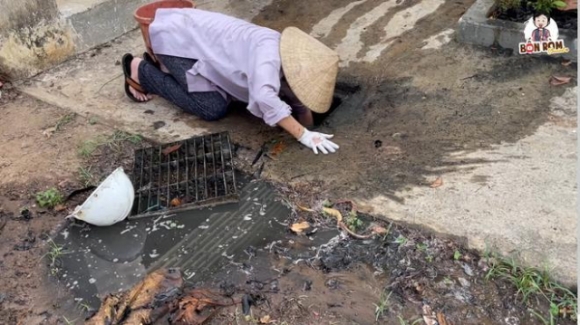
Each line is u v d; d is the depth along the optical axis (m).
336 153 3.27
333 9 4.72
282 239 2.77
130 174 3.28
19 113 3.85
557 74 3.68
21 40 4.09
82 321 2.46
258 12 4.83
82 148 3.47
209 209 2.99
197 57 3.48
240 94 3.49
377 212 2.86
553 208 2.74
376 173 3.10
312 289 2.51
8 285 2.66
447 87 3.71
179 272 2.59
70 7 4.43
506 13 4.11
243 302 2.46
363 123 3.51
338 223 2.81
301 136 3.28
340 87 3.86
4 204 3.10
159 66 3.89
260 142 3.43
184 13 3.58
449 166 3.09
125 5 4.67
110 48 4.55
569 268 2.47
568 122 3.28
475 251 2.61
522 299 2.39
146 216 2.97
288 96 3.42
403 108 3.59
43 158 3.42
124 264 2.73
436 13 4.48
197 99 3.55
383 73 3.92
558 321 2.31
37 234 2.92
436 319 2.34
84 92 4.03
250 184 3.12
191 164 3.29
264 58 3.13
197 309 2.43
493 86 3.66
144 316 2.43
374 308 2.41
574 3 4.00
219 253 2.73
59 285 2.65
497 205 2.80
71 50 4.42
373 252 2.65
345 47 4.24
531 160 3.04
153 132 3.60
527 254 2.55
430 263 2.58
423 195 2.92
